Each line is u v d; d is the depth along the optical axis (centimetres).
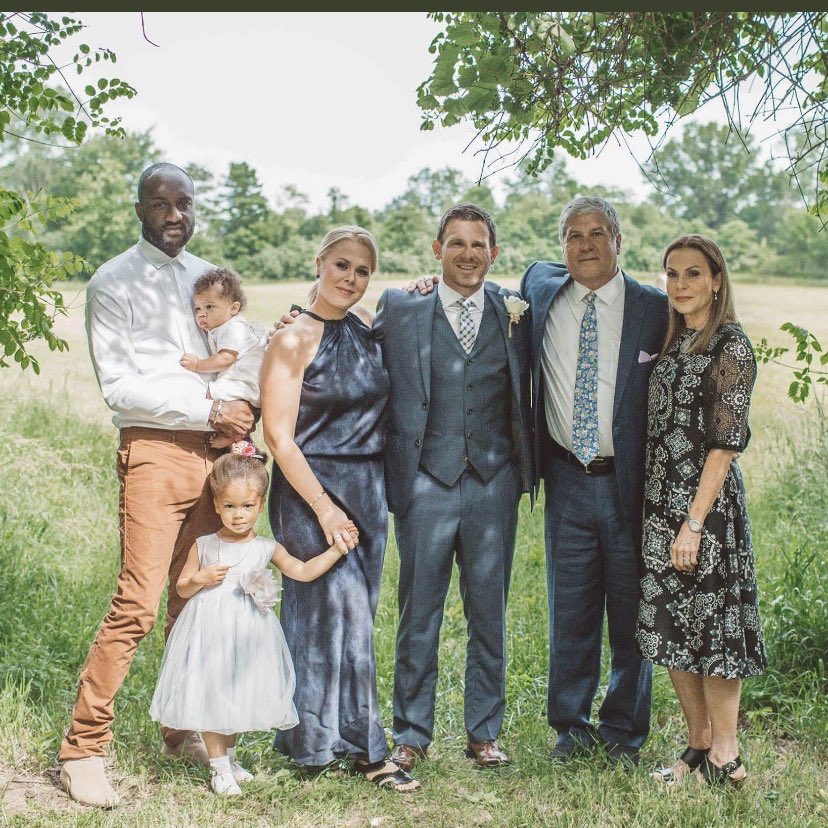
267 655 360
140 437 369
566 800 362
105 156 4109
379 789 368
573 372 396
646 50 355
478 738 398
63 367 1305
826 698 437
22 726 395
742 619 360
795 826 335
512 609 573
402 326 390
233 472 363
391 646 508
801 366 1395
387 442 391
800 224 4031
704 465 362
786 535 624
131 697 434
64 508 700
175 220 374
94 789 348
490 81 331
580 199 391
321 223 4309
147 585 362
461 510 388
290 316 384
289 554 373
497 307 395
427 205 4453
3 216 402
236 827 338
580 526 399
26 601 525
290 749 375
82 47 446
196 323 385
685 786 363
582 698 407
